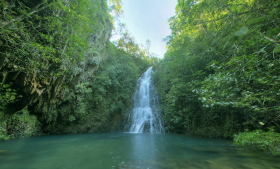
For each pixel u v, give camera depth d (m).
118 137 8.26
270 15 3.28
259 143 4.16
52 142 6.08
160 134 10.48
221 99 2.94
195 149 5.04
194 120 9.89
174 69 10.25
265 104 4.31
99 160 3.61
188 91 8.81
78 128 10.20
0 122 5.90
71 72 7.54
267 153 4.12
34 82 5.27
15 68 4.38
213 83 3.12
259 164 3.29
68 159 3.66
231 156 4.03
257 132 4.13
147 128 12.38
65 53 5.58
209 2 5.44
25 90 5.20
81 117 10.40
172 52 10.64
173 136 9.12
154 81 18.58
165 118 12.73
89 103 11.23
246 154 4.24
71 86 8.78
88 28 6.23
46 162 3.40
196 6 6.67
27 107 7.11
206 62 7.88
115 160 3.63
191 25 7.56
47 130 8.70
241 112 7.04
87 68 10.12
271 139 3.76
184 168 3.08
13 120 6.45
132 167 3.14
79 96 9.84
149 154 4.27
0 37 3.73
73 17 5.34
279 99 2.54
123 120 13.15
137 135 9.54
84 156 3.96
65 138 7.36
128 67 16.20
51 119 8.31
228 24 3.97
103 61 13.59
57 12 5.41
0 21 3.56
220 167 3.12
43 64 4.78
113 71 13.20
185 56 9.17
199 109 9.52
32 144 5.52
